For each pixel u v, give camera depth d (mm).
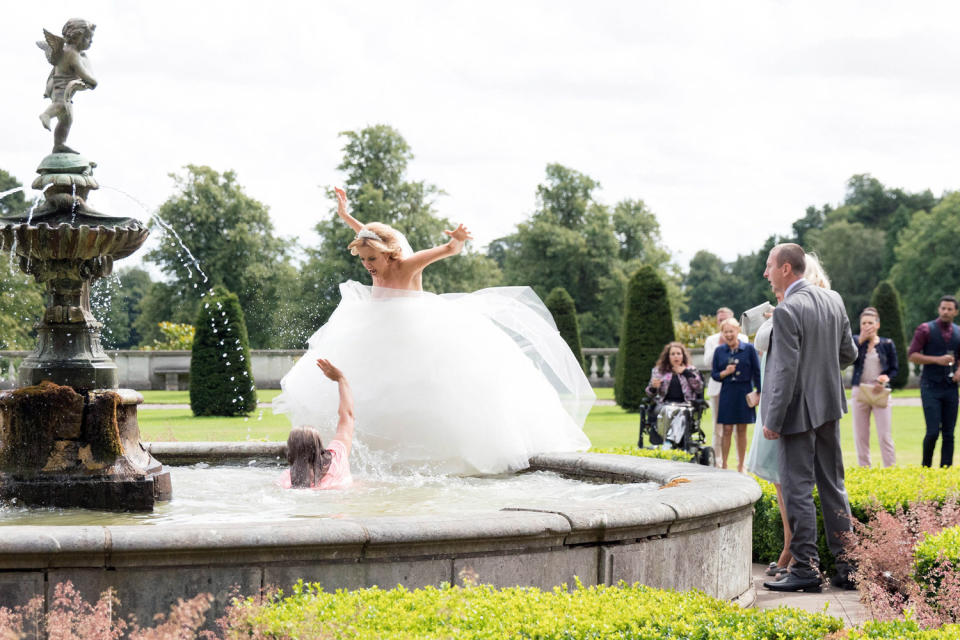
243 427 18484
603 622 3393
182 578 3926
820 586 6176
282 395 8266
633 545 4797
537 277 59531
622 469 7105
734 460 13773
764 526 7398
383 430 7781
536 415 8141
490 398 7824
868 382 11383
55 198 6340
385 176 48406
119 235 6273
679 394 11242
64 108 6523
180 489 6926
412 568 4199
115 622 3795
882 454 11453
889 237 69438
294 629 3180
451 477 7738
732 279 88625
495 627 3295
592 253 59344
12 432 5977
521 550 4426
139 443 6340
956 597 4273
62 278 6379
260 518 5625
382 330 7891
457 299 8789
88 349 6348
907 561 5000
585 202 61156
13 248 6234
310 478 6910
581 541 4629
